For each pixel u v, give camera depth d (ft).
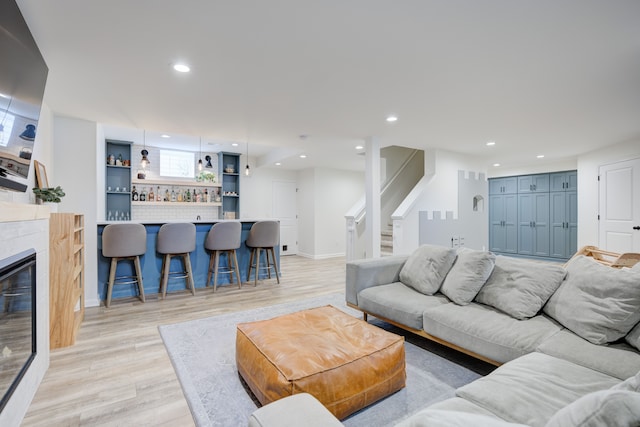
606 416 1.70
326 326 6.70
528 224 24.99
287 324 6.79
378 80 8.59
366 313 9.34
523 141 16.16
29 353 5.97
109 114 11.34
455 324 6.73
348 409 5.18
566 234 22.88
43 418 5.41
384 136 15.02
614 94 9.61
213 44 6.74
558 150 18.56
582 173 19.56
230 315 10.64
